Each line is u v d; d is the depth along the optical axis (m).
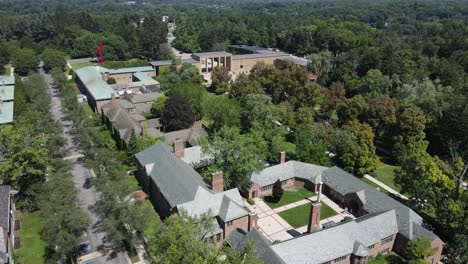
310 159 87.25
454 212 62.16
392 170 93.81
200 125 111.88
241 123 103.62
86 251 60.41
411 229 61.91
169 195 65.88
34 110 112.25
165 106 108.75
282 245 54.22
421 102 104.00
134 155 84.31
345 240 57.81
